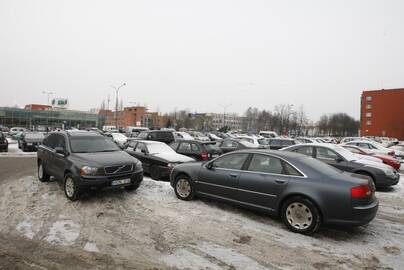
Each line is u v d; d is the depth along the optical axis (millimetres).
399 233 5199
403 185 10000
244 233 4910
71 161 6691
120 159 6871
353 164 9109
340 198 4664
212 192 6258
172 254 4094
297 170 5191
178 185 6949
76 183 6336
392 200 7918
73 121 72625
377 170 8828
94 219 5410
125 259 3916
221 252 4191
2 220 5312
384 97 63500
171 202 6602
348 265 3916
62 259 3891
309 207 4855
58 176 7246
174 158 9258
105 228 4992
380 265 3938
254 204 5535
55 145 7828
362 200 4656
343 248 4461
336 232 5105
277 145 17250
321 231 5113
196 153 11008
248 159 5906
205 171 6449
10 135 38188
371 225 5621
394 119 62250
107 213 5738
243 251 4250
